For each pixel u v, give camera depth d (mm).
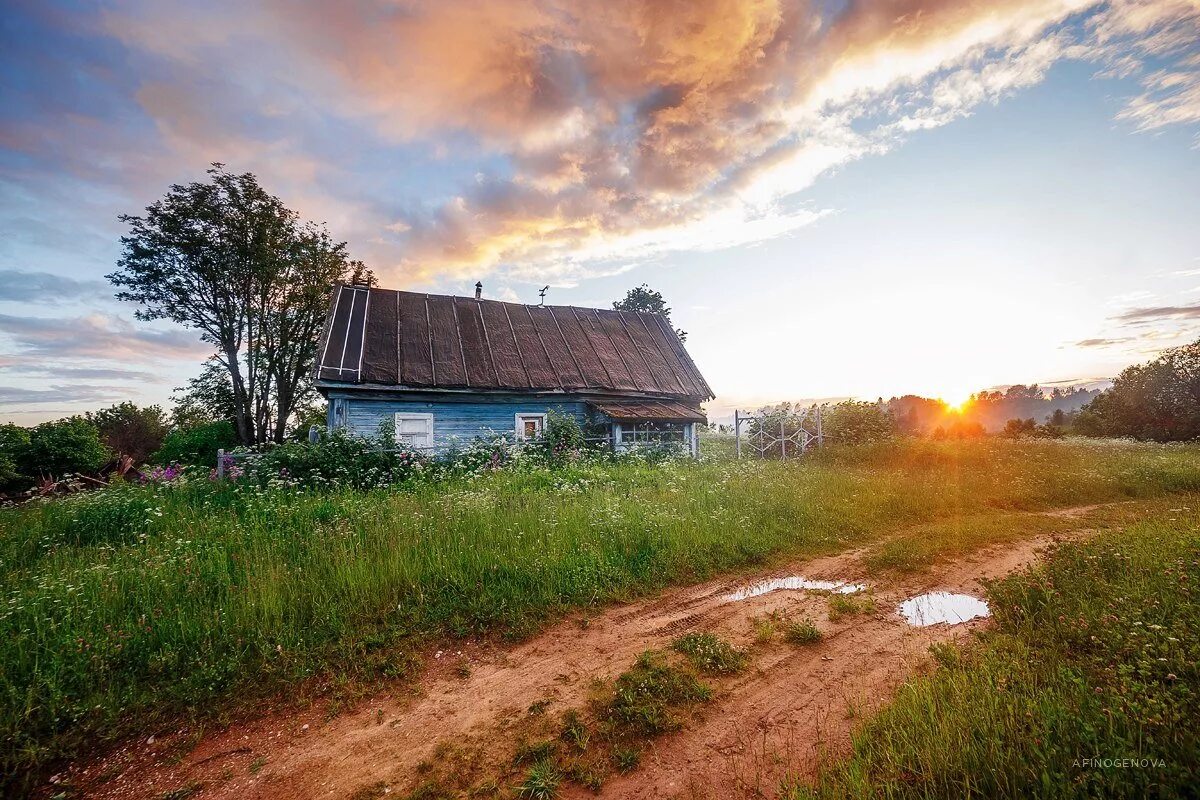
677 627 5219
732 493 10609
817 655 4574
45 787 3102
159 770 3264
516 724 3670
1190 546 5770
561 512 8227
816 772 3041
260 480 10492
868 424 22125
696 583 6496
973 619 5254
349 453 12055
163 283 23891
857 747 3123
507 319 20844
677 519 8297
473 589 5699
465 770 3221
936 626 5102
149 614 4695
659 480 12164
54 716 3500
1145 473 13797
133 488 9461
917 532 8820
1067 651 4008
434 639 4918
